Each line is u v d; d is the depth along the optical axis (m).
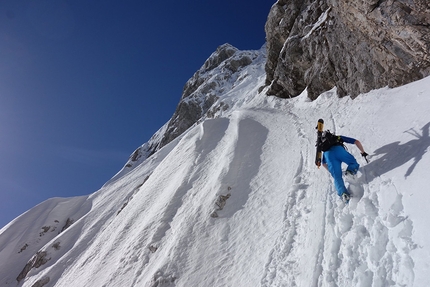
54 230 31.39
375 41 9.51
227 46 81.94
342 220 4.71
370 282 3.42
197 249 7.57
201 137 15.38
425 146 4.70
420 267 3.01
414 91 7.46
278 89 20.75
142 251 9.27
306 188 7.11
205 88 65.00
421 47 7.90
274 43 23.11
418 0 7.49
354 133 7.82
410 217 3.66
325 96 14.12
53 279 17.02
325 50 14.31
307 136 10.54
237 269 6.14
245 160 10.74
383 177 4.85
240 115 17.08
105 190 36.03
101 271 10.48
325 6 16.50
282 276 4.96
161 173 16.08
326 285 3.96
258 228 6.97
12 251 28.89
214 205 8.82
